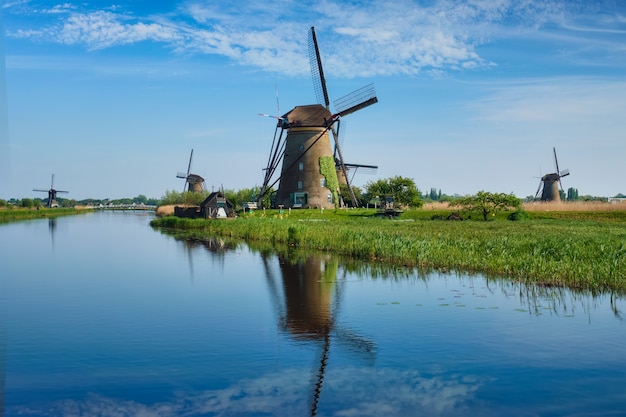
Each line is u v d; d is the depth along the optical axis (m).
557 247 26.45
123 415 9.55
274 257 33.59
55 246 43.47
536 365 12.10
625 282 20.83
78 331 15.27
